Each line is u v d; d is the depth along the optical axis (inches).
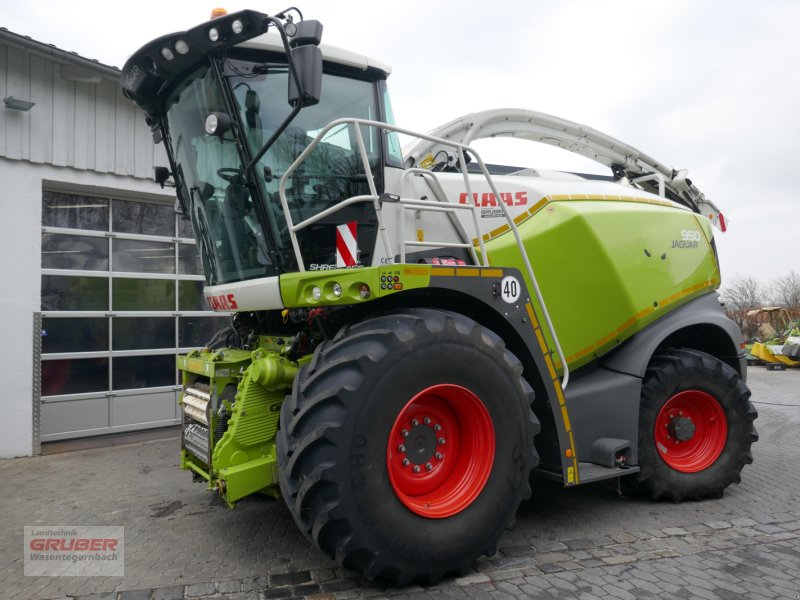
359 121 116.0
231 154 133.0
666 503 166.6
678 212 187.3
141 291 271.1
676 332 178.1
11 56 228.7
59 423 247.0
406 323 111.0
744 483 187.5
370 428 103.3
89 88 248.4
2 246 227.3
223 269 148.8
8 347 226.8
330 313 124.6
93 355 255.6
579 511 159.5
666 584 114.0
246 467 123.3
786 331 807.7
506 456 119.5
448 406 121.0
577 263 156.6
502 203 137.0
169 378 277.6
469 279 121.2
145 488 185.2
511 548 132.4
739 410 171.8
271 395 130.7
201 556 130.0
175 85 141.3
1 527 152.3
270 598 108.8
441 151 184.9
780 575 118.3
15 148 229.3
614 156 240.8
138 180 261.9
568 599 107.6
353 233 134.3
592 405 153.5
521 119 217.3
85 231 256.8
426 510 111.2
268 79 129.9
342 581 115.4
